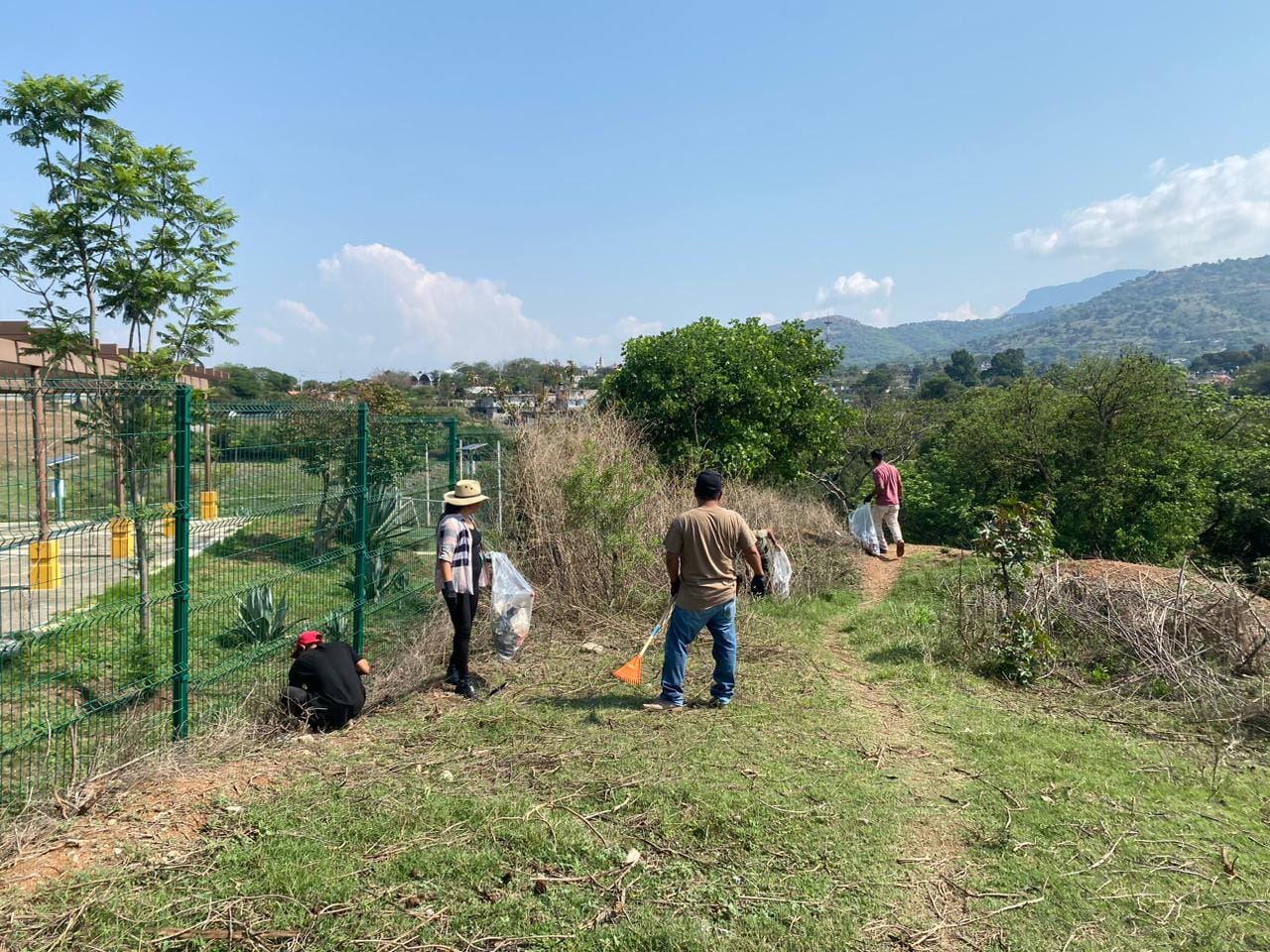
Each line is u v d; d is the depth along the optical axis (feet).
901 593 35.40
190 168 29.14
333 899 10.75
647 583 30.12
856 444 108.06
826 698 20.07
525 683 21.11
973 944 10.46
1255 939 10.71
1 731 13.66
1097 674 22.62
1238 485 72.95
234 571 18.98
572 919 10.56
